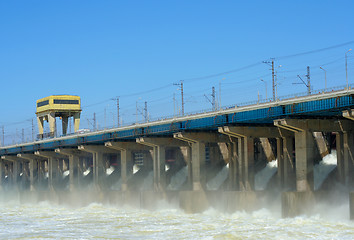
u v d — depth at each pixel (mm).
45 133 186125
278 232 71062
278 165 102062
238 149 105062
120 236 73875
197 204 104812
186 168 134250
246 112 91500
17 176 193375
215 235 70375
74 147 157375
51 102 182125
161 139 119812
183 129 107562
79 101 186125
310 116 86062
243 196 94188
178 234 74000
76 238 72812
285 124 84438
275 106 84812
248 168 97562
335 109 76438
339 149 92688
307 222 79375
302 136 86250
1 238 74750
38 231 82875
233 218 91125
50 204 151500
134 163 152500
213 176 124562
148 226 84875
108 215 107312
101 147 144000
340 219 81375
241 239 67062
